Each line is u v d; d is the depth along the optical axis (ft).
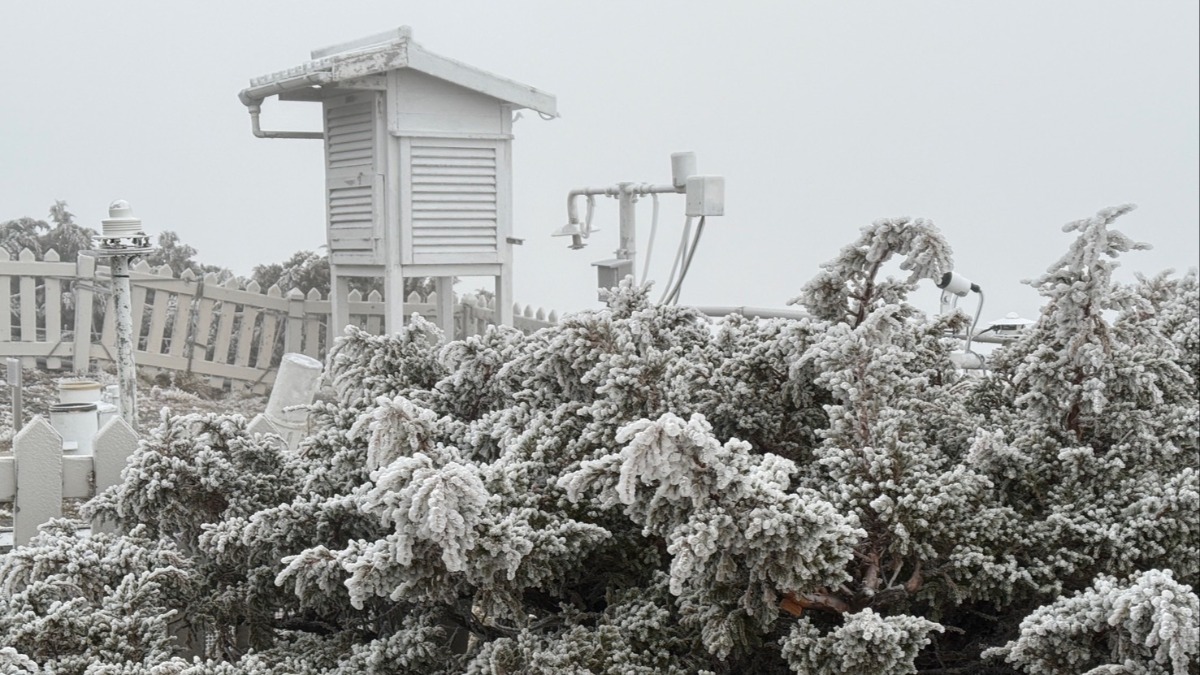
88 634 9.78
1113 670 7.75
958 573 9.09
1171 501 9.22
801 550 7.74
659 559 9.93
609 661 8.75
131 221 17.30
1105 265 9.77
